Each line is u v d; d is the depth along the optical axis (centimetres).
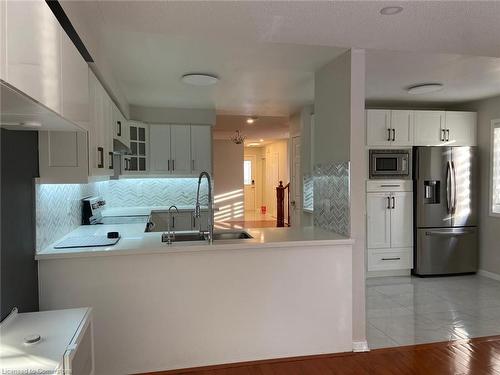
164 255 261
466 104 534
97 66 259
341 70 302
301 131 539
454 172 499
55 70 142
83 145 240
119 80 382
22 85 112
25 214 217
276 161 1178
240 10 208
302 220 536
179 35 251
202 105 522
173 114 545
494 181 491
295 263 283
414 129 500
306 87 415
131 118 525
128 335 257
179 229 537
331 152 322
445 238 501
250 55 306
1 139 186
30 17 118
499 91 455
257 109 552
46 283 243
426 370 266
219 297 271
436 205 499
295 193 595
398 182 497
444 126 508
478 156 511
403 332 329
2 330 163
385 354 290
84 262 249
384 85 423
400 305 397
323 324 289
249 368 269
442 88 438
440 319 358
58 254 239
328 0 197
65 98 155
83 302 250
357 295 295
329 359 282
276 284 280
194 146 553
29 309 223
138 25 228
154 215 523
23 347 147
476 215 509
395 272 509
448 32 242
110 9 206
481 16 216
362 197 292
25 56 115
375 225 493
